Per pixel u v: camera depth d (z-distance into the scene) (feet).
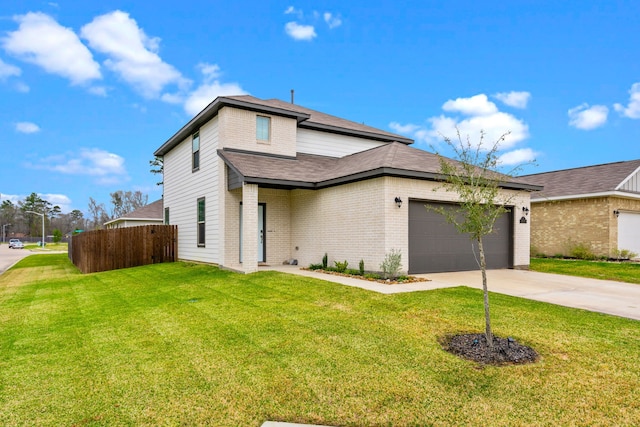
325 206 39.47
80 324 21.67
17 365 15.46
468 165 17.74
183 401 12.12
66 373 14.52
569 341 16.58
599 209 52.13
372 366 14.39
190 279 35.70
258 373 13.98
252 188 36.14
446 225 37.24
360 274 33.71
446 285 29.19
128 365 15.11
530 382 12.92
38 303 29.04
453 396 12.09
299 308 22.79
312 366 14.48
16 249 162.20
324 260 38.96
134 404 12.01
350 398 12.07
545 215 59.06
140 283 36.19
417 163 36.24
